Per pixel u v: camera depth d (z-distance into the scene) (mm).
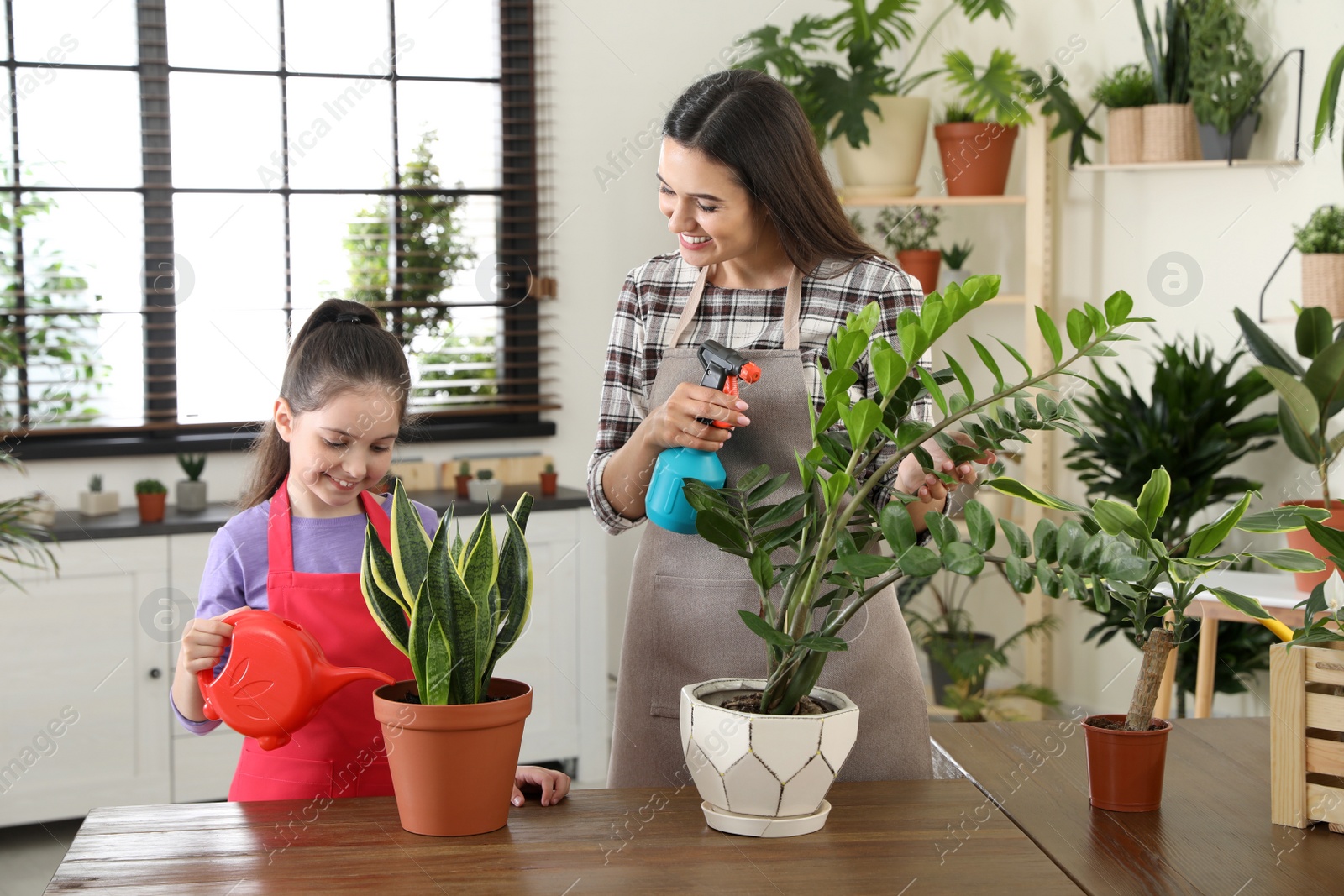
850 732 1124
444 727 1059
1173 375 3076
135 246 3355
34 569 2906
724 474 1310
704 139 1343
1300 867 1078
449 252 3682
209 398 3438
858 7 3627
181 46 3373
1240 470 3248
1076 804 1239
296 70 3496
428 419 3668
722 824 1121
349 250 3568
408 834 1101
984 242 4117
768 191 1372
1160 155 3186
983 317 4098
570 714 3443
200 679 1143
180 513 3211
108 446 3293
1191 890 1031
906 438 1072
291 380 1471
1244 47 3039
